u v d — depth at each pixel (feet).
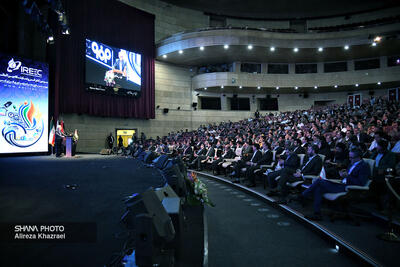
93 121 54.13
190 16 72.28
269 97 76.33
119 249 6.42
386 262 7.36
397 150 15.96
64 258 5.95
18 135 36.68
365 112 39.86
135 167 25.90
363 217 11.32
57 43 43.01
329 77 68.85
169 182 11.83
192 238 8.09
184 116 68.95
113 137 55.93
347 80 67.82
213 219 12.73
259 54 63.87
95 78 51.29
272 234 10.68
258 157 22.24
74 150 40.52
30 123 37.93
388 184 9.41
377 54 65.16
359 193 11.18
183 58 65.16
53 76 42.63
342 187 11.47
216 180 25.77
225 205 15.62
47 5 41.42
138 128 61.21
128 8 58.34
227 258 8.38
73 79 48.80
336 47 60.29
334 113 47.47
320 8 73.72
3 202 10.87
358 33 58.85
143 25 61.41
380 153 13.39
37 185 14.83
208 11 74.54
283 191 15.19
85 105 50.52
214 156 32.09
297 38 60.18
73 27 48.78
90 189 13.91
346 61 69.41
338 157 17.61
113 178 18.04
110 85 53.57
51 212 9.48
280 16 77.61
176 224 6.65
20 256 6.05
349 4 71.72
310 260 8.26
